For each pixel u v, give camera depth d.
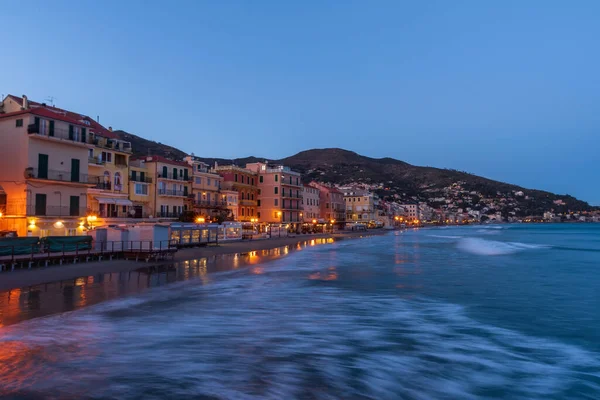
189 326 15.05
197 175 75.62
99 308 17.42
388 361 11.69
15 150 39.56
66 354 11.72
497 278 28.22
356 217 165.38
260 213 100.69
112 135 60.19
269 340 13.56
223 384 9.83
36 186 39.34
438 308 18.59
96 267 30.00
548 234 123.38
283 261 39.44
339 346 13.02
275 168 104.00
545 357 12.09
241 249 52.56
